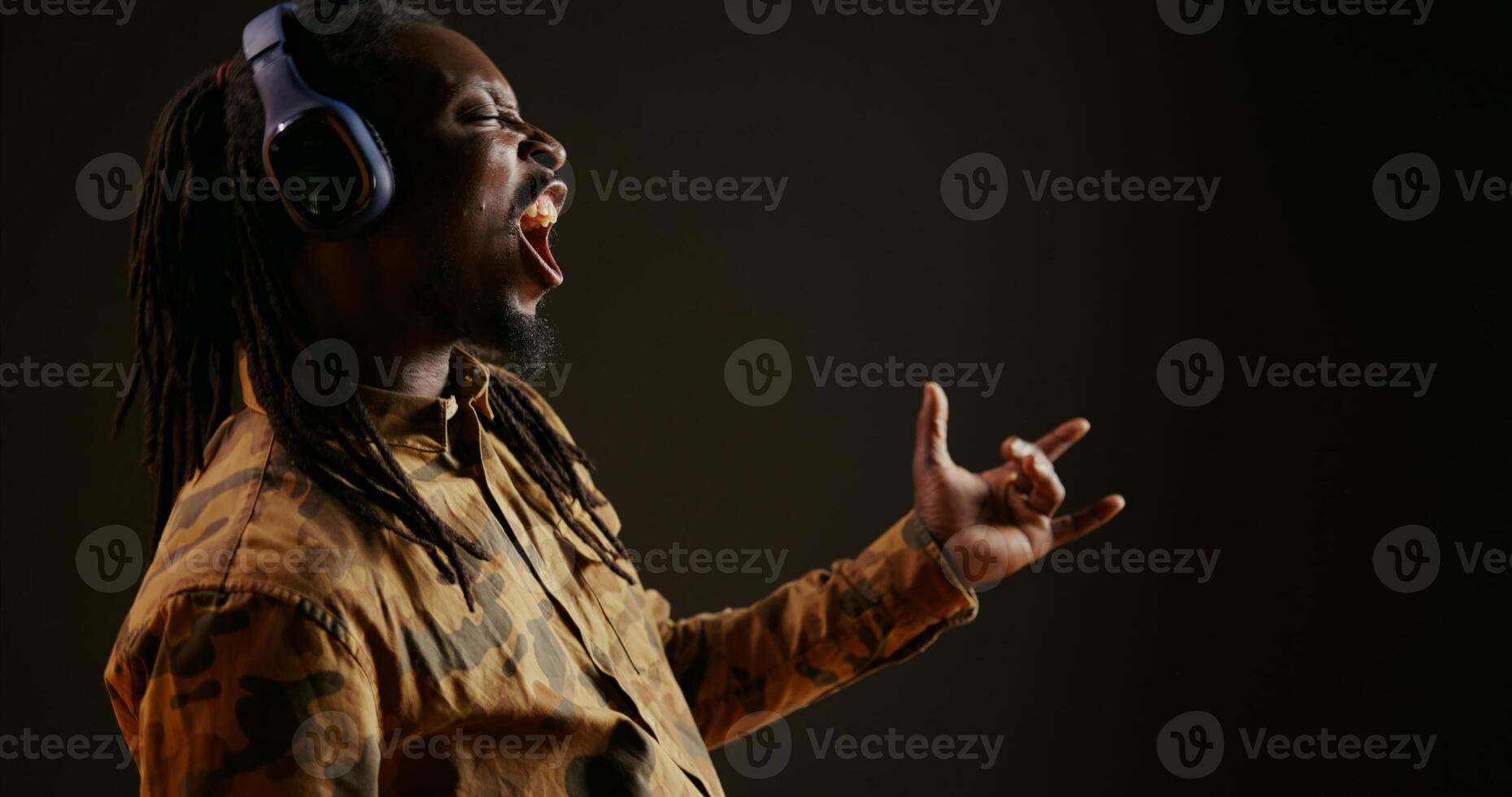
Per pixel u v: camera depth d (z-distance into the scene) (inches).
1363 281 80.0
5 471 75.0
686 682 42.4
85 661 75.7
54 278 75.0
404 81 30.2
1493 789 76.2
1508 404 75.4
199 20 76.1
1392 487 79.3
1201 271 84.1
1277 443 82.6
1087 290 85.4
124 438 76.0
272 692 24.8
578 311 84.4
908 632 42.5
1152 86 84.5
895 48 85.6
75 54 74.9
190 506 29.3
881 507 86.4
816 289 86.0
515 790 28.5
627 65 84.3
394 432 31.0
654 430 85.4
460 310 31.1
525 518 33.9
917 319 86.0
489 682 28.5
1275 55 82.0
